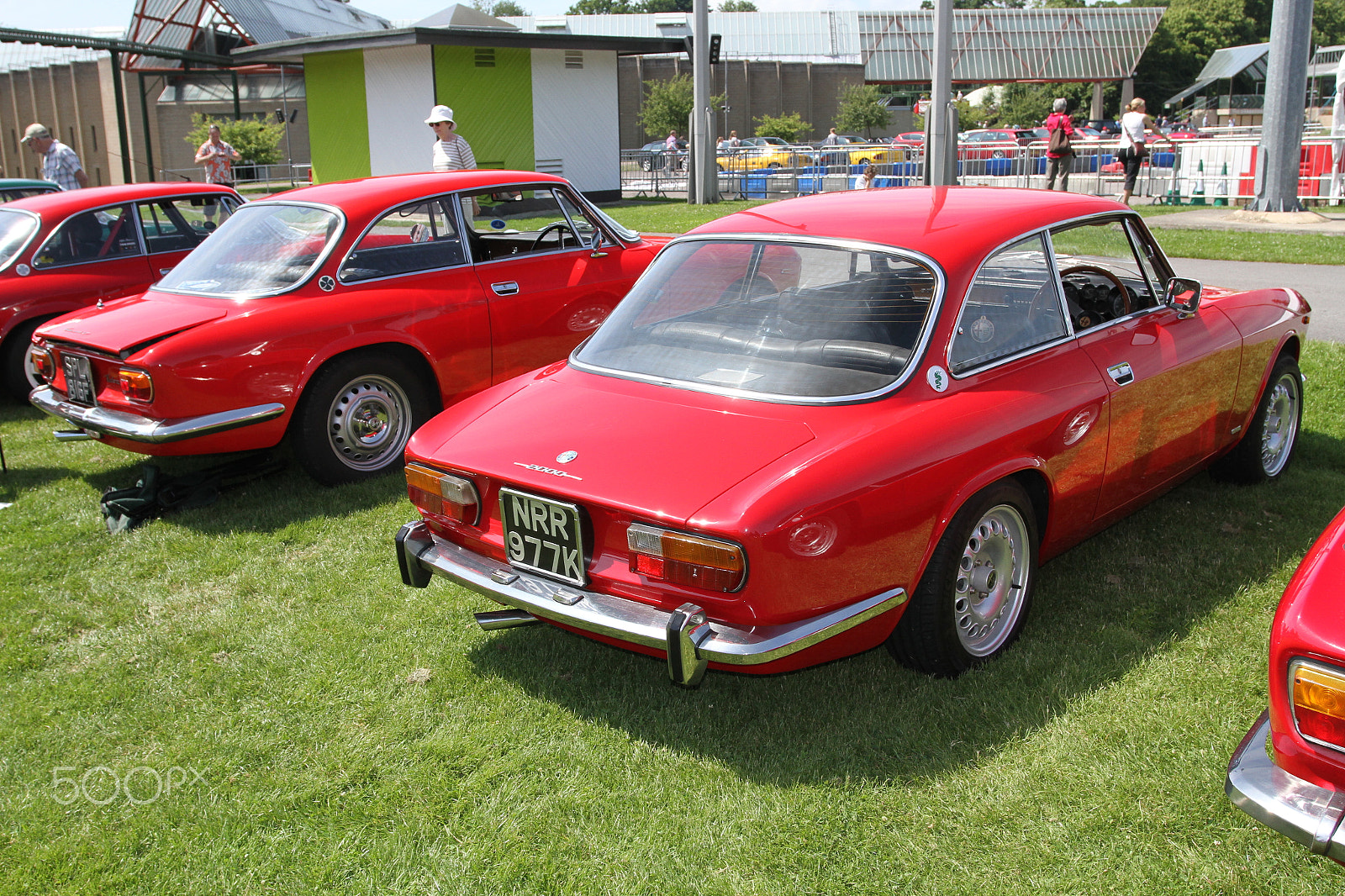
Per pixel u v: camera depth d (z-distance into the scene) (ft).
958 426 10.06
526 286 19.70
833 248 11.43
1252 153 56.54
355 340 17.40
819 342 10.65
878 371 10.24
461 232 19.29
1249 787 6.81
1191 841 8.25
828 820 8.73
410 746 10.14
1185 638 11.37
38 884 8.45
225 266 18.40
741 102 192.03
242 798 9.43
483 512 10.71
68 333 17.30
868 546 9.36
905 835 8.51
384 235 18.40
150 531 16.14
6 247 24.85
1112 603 12.36
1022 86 229.86
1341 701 6.36
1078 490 11.69
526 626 12.34
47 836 9.04
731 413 10.18
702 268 12.21
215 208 27.99
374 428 18.19
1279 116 50.55
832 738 9.90
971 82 202.49
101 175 170.60
